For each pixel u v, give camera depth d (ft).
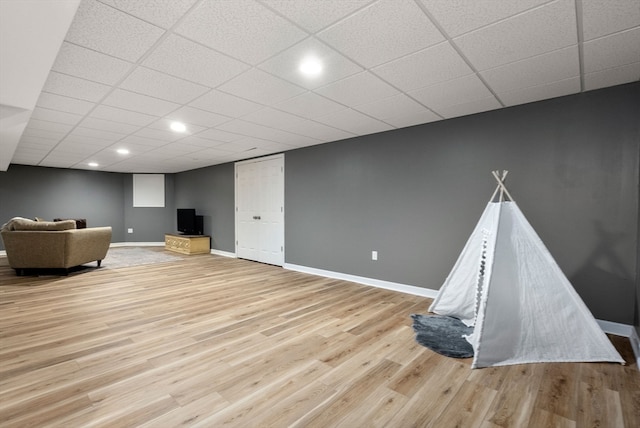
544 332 7.00
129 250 24.21
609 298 8.40
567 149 9.04
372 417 4.94
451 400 5.41
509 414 5.04
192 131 13.24
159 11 5.29
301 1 5.08
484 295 7.08
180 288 12.87
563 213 9.08
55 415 4.83
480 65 7.32
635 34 5.99
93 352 7.02
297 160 16.80
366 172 13.76
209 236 23.49
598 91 8.61
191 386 5.72
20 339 7.66
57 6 4.58
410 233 12.35
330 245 15.21
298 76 7.91
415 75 7.86
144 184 27.43
